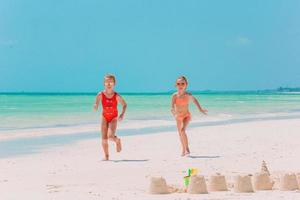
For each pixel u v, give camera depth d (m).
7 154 14.98
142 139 19.08
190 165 12.59
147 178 10.74
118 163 13.08
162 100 79.44
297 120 29.20
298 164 12.45
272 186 9.06
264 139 18.58
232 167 12.21
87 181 10.38
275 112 40.41
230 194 8.49
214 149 15.84
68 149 16.23
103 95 14.20
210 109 44.66
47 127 25.05
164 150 15.84
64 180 10.52
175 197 8.29
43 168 12.27
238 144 17.11
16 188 9.53
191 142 17.95
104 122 14.22
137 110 41.94
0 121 28.97
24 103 63.78
